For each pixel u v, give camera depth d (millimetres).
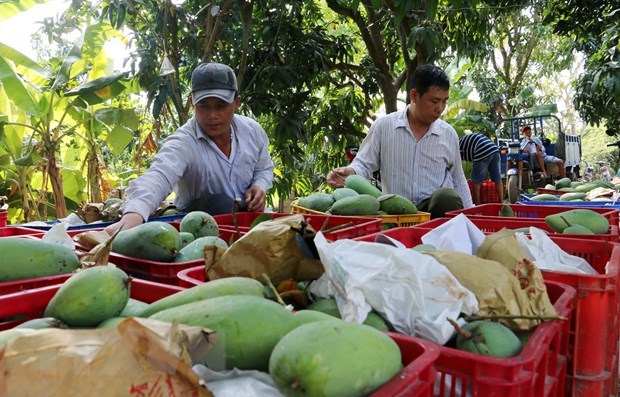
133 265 1941
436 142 3908
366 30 7934
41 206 7727
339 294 1275
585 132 36250
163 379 752
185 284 1447
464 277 1319
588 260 2215
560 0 7422
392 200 3277
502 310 1267
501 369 974
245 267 1440
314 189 10555
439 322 1186
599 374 1604
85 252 1955
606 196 4582
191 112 7602
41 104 6109
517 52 20078
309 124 8828
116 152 6535
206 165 3322
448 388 1057
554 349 1378
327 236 2293
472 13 7000
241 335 945
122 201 3361
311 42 7016
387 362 867
